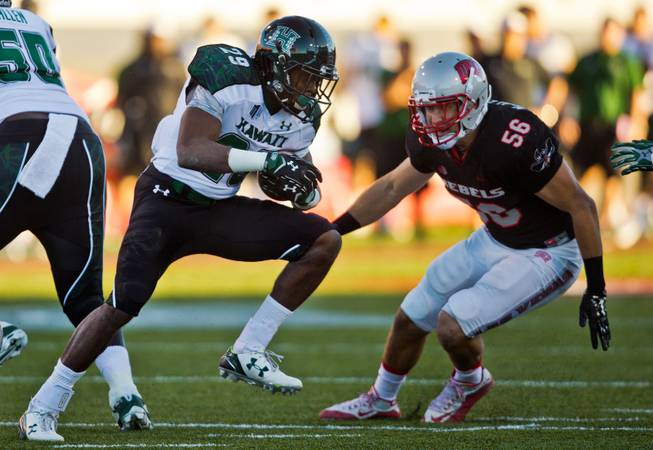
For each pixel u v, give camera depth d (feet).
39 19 54.75
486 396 65.10
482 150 53.78
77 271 52.54
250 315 105.09
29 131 51.16
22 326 97.45
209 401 63.36
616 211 158.81
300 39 50.47
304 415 59.47
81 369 51.03
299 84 51.06
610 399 63.87
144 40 149.38
